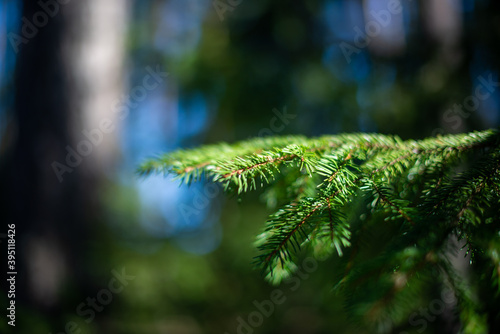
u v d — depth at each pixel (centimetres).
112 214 622
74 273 484
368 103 465
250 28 606
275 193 132
